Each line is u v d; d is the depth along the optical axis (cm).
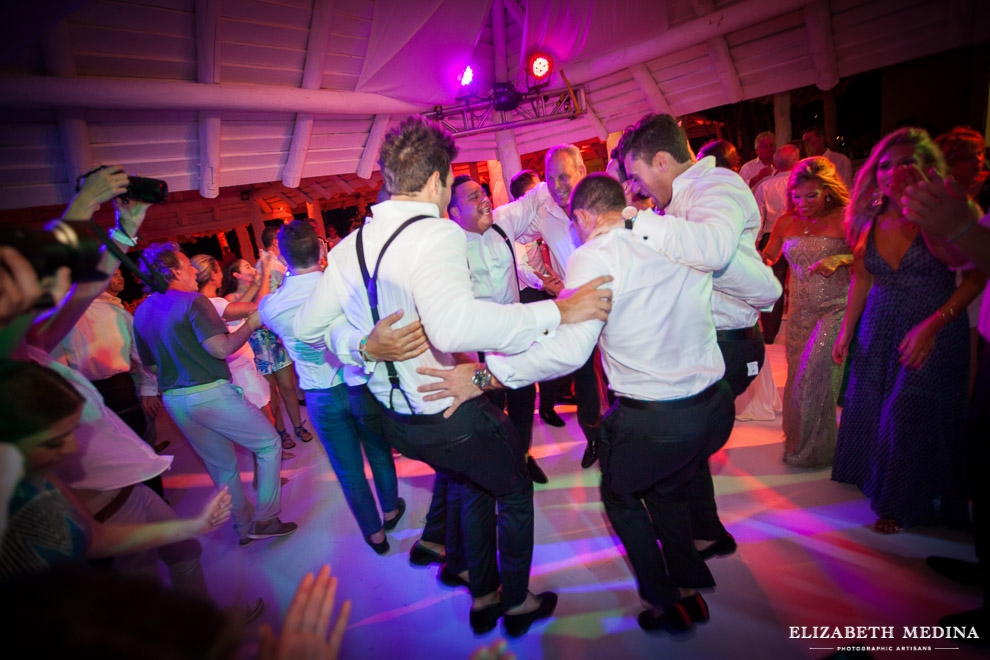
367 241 162
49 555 103
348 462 246
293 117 485
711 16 496
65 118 365
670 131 177
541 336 149
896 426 211
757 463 287
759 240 463
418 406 167
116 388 344
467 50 518
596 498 278
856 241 229
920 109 801
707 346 164
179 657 37
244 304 353
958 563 190
